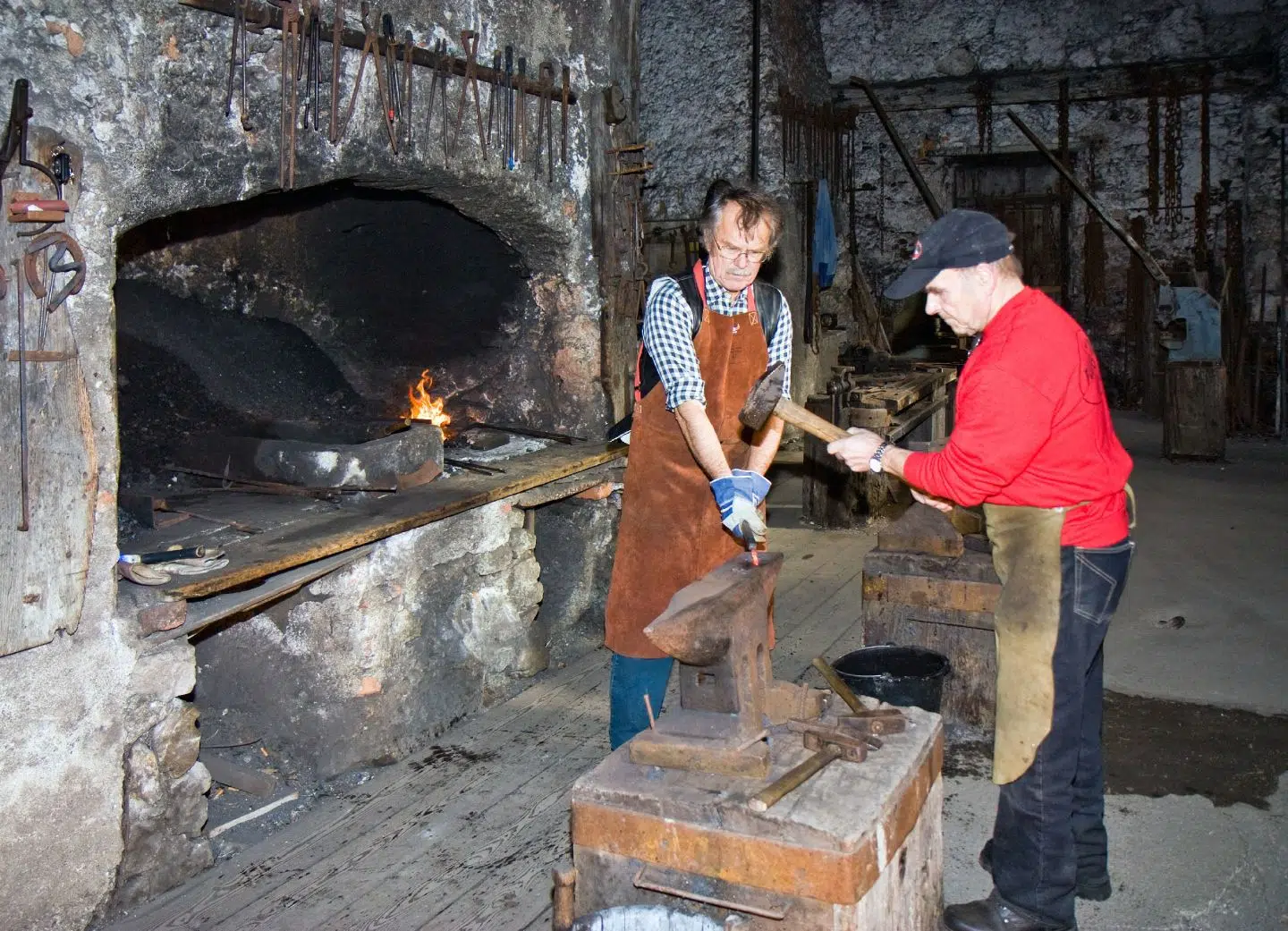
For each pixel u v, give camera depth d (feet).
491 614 13.24
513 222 14.48
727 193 8.93
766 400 8.02
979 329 7.95
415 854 9.90
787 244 29.45
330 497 11.87
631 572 9.92
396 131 11.84
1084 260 37.63
